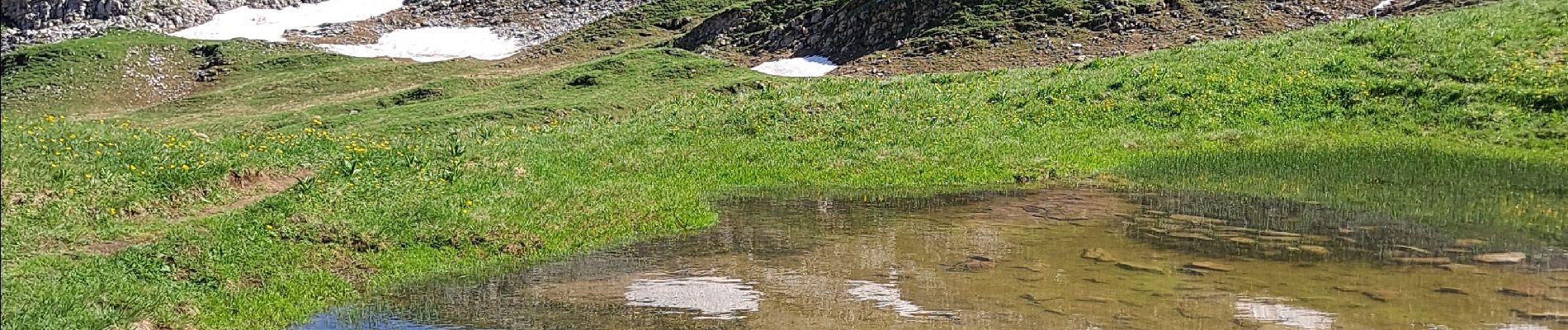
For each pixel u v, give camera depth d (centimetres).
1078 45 3988
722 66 4162
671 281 1036
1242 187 1587
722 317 900
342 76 4800
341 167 1491
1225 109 2252
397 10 6969
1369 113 2172
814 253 1159
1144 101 2347
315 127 3303
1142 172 1781
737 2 6250
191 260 1034
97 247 1077
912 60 4128
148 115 4322
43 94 4825
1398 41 2559
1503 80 2244
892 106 2425
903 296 952
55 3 6638
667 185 1766
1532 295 895
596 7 6500
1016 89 2528
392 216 1252
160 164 1378
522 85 4041
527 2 6756
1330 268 1015
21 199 1174
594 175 1844
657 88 3750
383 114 3531
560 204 1416
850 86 2816
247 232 1139
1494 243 1125
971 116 2311
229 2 6925
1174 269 1030
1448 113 2114
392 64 5172
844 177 1828
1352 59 2458
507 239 1210
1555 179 1589
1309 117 2188
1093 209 1432
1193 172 1747
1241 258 1073
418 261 1126
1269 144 1986
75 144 1404
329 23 6650
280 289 1007
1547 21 2608
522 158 1906
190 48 5616
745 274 1062
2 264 966
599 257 1164
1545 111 2069
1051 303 910
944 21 4406
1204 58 2638
